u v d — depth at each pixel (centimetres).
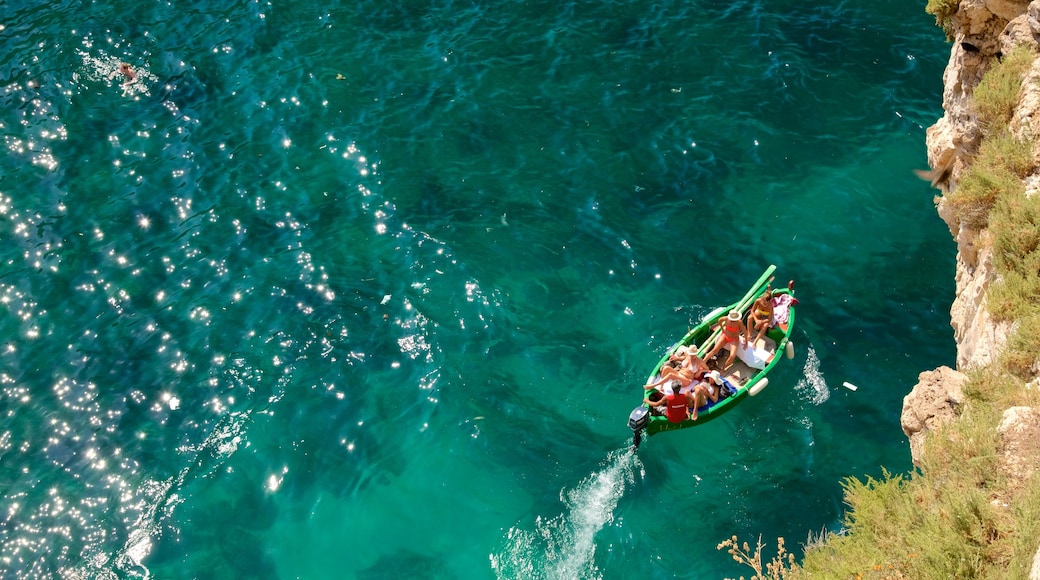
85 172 2319
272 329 1953
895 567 1042
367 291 2041
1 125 2422
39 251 2112
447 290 2042
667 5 2941
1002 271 1341
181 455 1728
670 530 1619
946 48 2758
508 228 2197
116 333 1944
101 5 2866
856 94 2595
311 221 2214
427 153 2403
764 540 1596
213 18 2836
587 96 2583
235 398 1823
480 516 1644
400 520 1639
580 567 1569
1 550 1581
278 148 2408
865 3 2952
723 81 2633
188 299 2019
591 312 2008
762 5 2942
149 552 1588
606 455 1734
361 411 1805
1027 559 919
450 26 2845
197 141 2422
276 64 2672
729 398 1756
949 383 1323
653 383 1752
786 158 2397
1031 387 1161
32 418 1784
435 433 1770
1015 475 1055
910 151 2422
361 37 2788
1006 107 1441
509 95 2584
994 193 1405
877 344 1939
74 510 1641
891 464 1702
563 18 2881
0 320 1959
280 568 1573
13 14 2812
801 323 1983
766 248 2159
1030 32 1442
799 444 1748
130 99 2539
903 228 2206
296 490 1680
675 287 2064
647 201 2278
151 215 2217
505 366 1892
